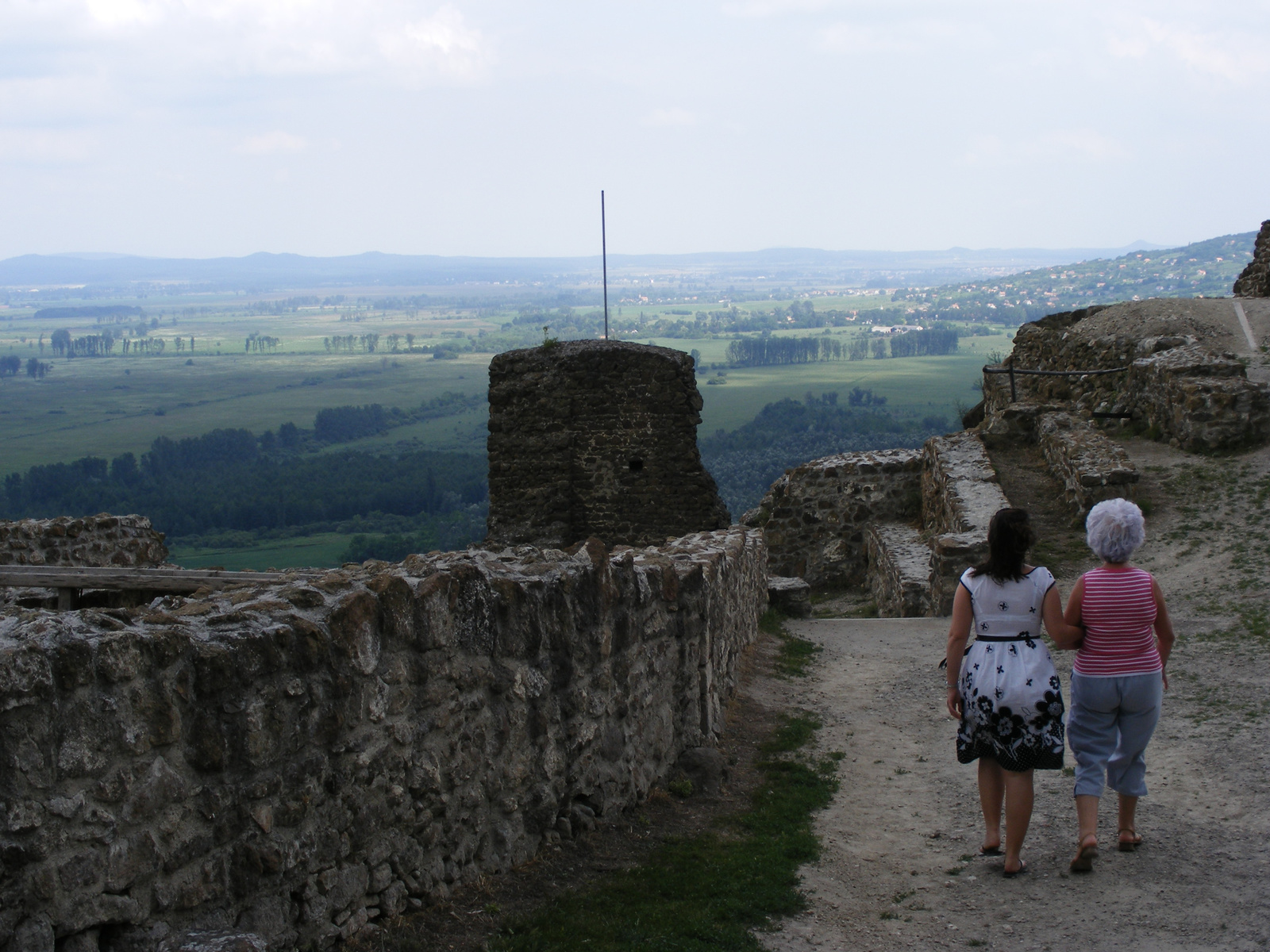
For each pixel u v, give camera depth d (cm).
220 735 392
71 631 354
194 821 383
